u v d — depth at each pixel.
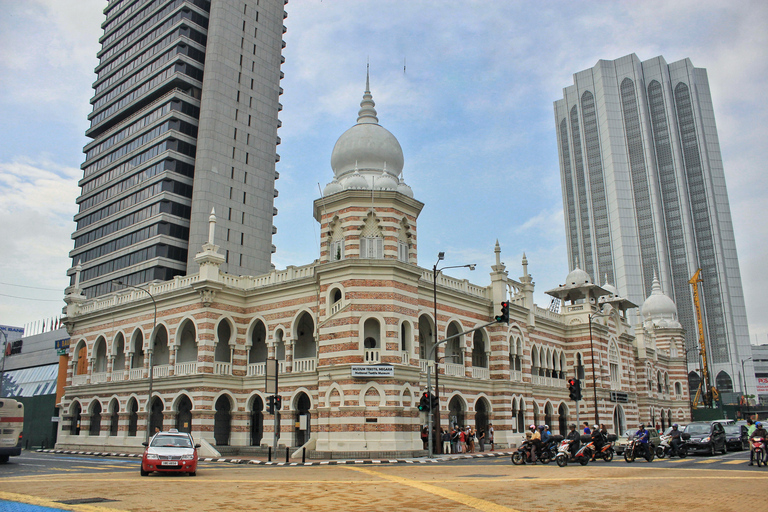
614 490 19.36
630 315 167.00
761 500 16.73
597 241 178.88
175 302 48.88
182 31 92.81
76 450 53.75
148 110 92.62
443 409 44.91
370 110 49.91
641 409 74.38
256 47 96.56
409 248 45.00
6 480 24.27
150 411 48.38
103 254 93.62
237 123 91.75
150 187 88.62
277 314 46.41
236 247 88.19
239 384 46.84
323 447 39.62
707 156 173.12
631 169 176.62
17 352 89.00
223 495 19.16
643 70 183.62
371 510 15.68
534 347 57.94
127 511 15.82
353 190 43.22
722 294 161.50
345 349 40.16
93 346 56.84
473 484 21.83
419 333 45.06
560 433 61.69
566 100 194.62
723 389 155.75
